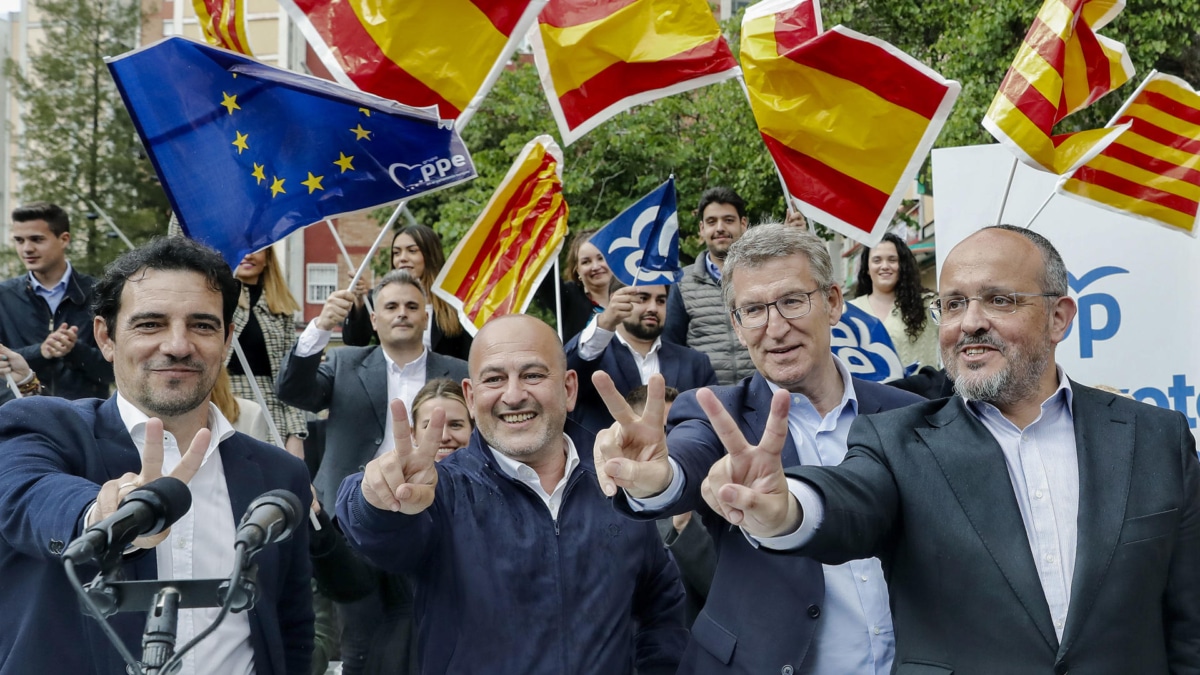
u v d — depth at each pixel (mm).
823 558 2838
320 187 5074
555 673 3543
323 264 35719
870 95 5355
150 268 3295
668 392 5465
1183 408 6277
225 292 3438
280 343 7035
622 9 5715
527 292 6441
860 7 16531
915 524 3043
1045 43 5223
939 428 3188
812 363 3771
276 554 3482
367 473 3059
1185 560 3000
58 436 3229
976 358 3162
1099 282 6414
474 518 3645
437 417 3051
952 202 6570
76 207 37656
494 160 19312
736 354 6844
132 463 3301
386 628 4816
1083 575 2906
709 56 5629
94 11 39344
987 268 3180
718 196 7121
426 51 5281
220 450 3496
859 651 3539
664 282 6125
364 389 6191
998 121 5227
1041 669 2863
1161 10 13164
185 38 4910
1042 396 3201
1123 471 3027
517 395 3691
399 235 7566
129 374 3271
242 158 4984
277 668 3441
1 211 44531
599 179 18484
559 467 3805
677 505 2914
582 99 5719
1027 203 6473
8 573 3143
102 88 39062
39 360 6734
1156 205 5891
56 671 3068
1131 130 5895
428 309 7332
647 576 3941
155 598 2357
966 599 2955
